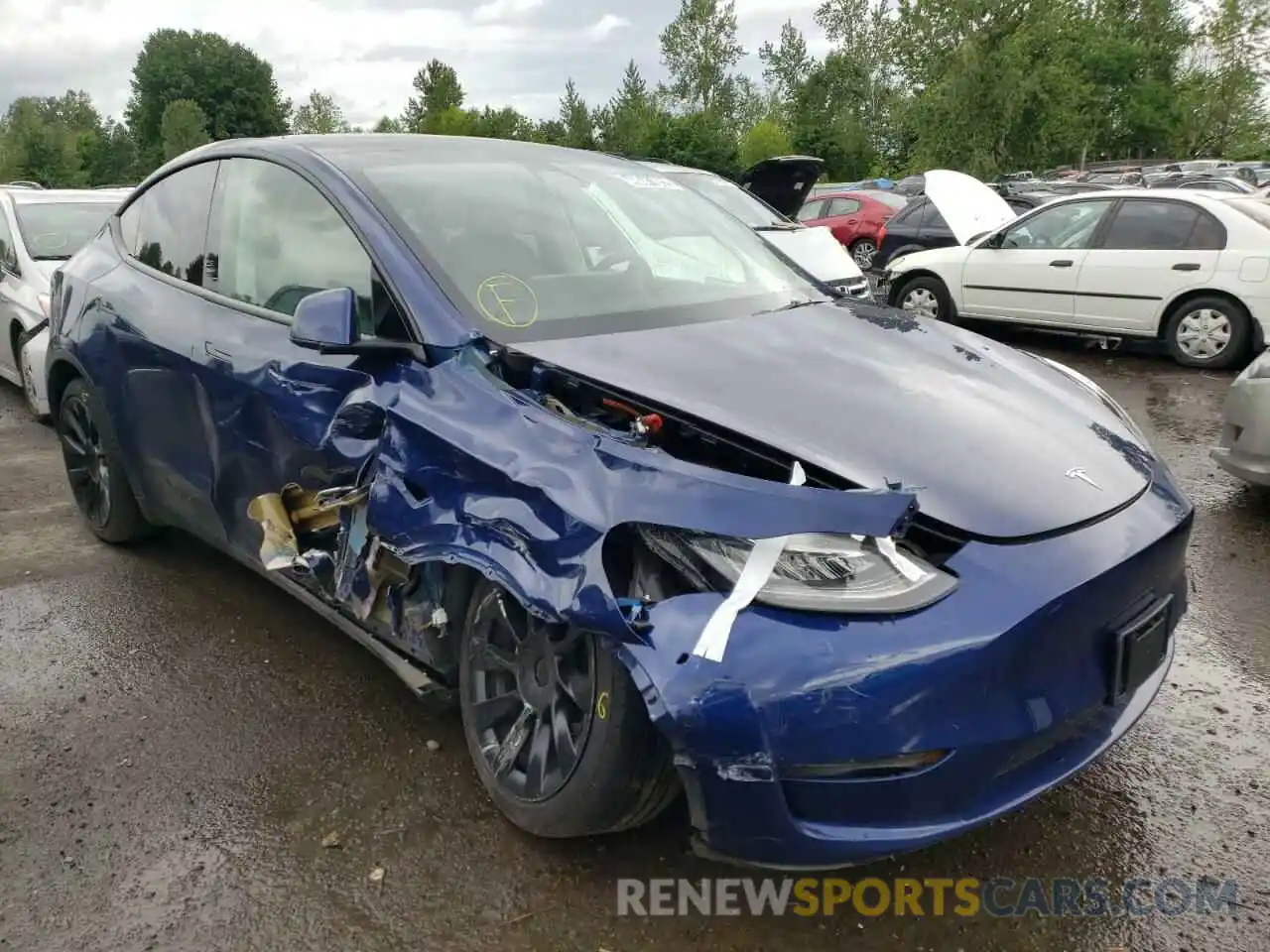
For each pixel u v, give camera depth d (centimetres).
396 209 304
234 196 358
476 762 262
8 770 291
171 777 285
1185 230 839
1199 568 426
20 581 419
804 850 199
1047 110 3120
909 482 221
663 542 208
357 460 271
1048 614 208
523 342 272
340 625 308
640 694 210
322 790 278
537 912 233
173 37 8606
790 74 7438
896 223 1279
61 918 233
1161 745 297
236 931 229
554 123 6731
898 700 195
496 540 227
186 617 385
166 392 360
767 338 291
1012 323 977
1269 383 457
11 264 688
